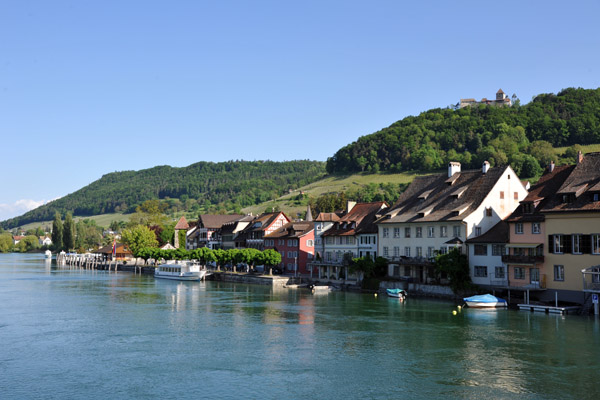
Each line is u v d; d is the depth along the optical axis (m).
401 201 117.12
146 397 44.16
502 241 88.50
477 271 93.06
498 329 67.75
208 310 87.38
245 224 189.50
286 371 50.78
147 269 195.12
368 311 84.19
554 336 63.09
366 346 60.00
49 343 62.59
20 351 58.75
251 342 62.53
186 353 57.56
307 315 81.00
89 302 99.19
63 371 51.19
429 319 76.00
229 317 79.81
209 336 66.00
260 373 50.25
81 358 55.72
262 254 140.75
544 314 77.50
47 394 44.97
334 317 78.75
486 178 101.88
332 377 48.84
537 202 85.81
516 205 101.19
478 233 96.12
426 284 100.81
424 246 103.81
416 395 44.19
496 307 84.56
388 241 112.12
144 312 85.56
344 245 126.75
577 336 62.81
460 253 95.75
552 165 91.88
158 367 52.34
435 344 60.41
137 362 54.16
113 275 183.88
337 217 133.62
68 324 74.69
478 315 78.19
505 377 48.31
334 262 122.56
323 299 100.50
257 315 81.38
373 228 118.38
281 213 164.38
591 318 73.31
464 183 105.50
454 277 94.62
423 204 109.12
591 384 46.31
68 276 175.25
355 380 47.97
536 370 50.19
